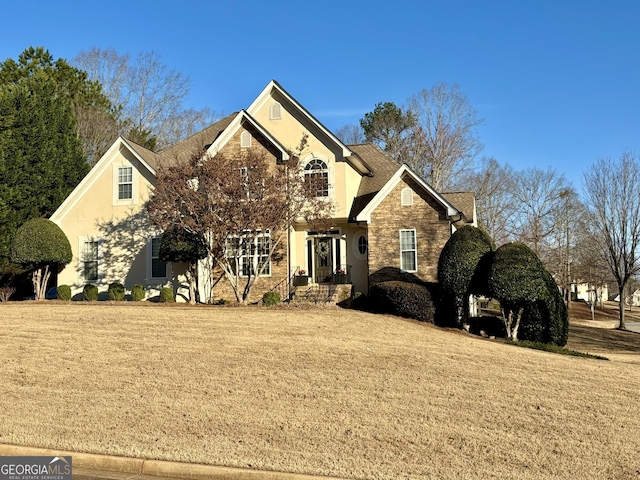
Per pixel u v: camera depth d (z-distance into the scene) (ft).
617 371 51.19
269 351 51.39
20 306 76.43
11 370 46.24
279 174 80.43
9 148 101.04
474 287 71.72
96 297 89.56
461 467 29.76
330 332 59.26
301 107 92.38
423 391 41.57
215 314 68.28
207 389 41.73
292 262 93.15
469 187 186.80
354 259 94.17
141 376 44.68
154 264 91.71
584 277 210.38
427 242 86.63
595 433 34.55
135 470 30.40
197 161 79.51
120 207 93.30
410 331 63.00
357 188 98.84
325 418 36.37
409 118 191.52
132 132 152.97
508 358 52.70
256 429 34.65
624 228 136.15
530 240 193.77
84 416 36.86
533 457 31.09
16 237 88.58
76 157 111.65
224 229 75.61
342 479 28.35
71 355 50.21
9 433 34.14
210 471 29.48
